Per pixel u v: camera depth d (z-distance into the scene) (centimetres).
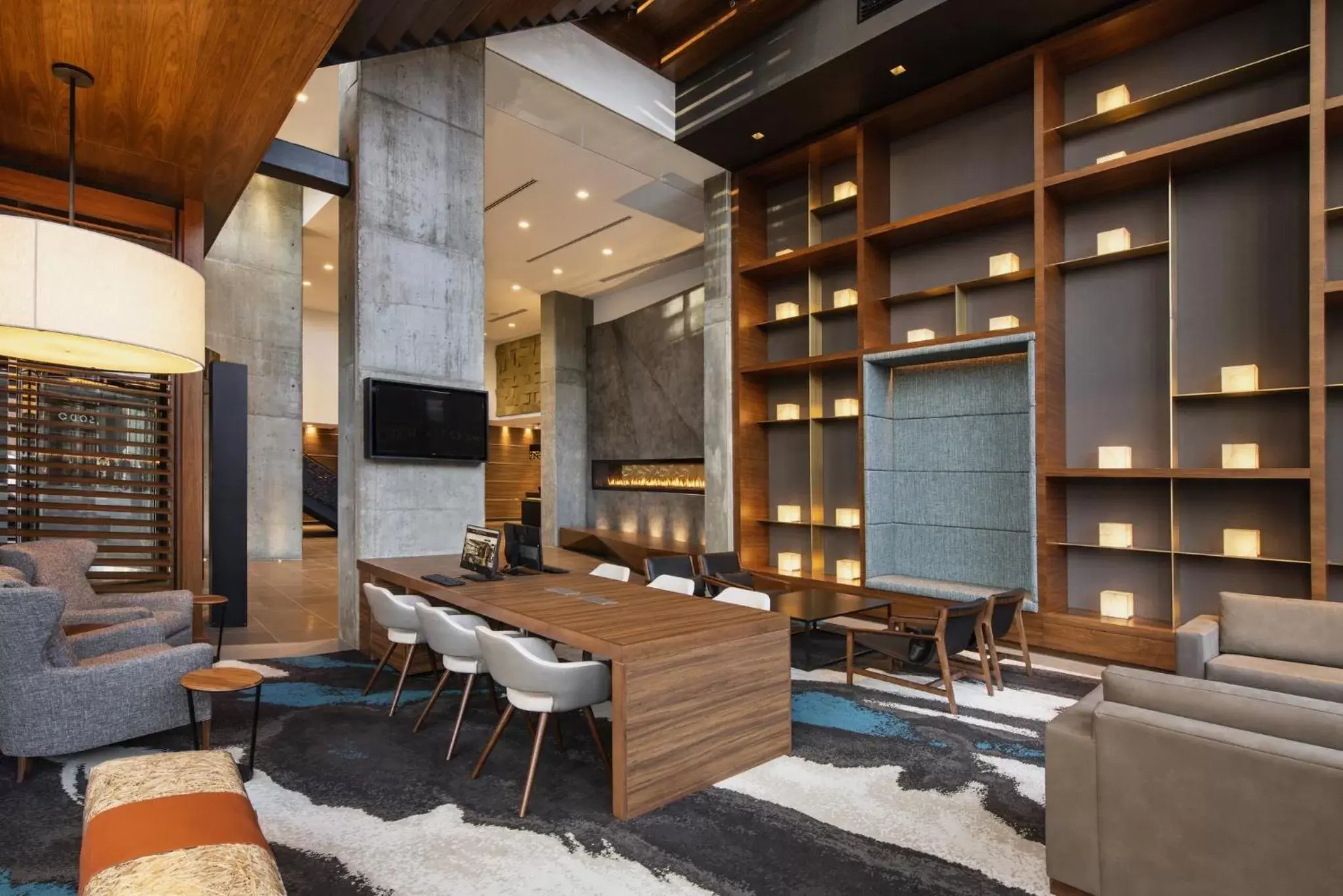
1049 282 579
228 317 1122
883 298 710
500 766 337
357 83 564
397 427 566
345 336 584
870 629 465
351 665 517
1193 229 541
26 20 309
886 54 599
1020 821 285
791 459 836
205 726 347
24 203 466
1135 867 212
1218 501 527
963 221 650
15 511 468
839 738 375
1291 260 499
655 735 295
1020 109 645
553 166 863
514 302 1544
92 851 165
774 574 784
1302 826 183
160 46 330
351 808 292
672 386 1265
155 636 374
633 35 734
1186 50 548
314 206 1173
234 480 668
